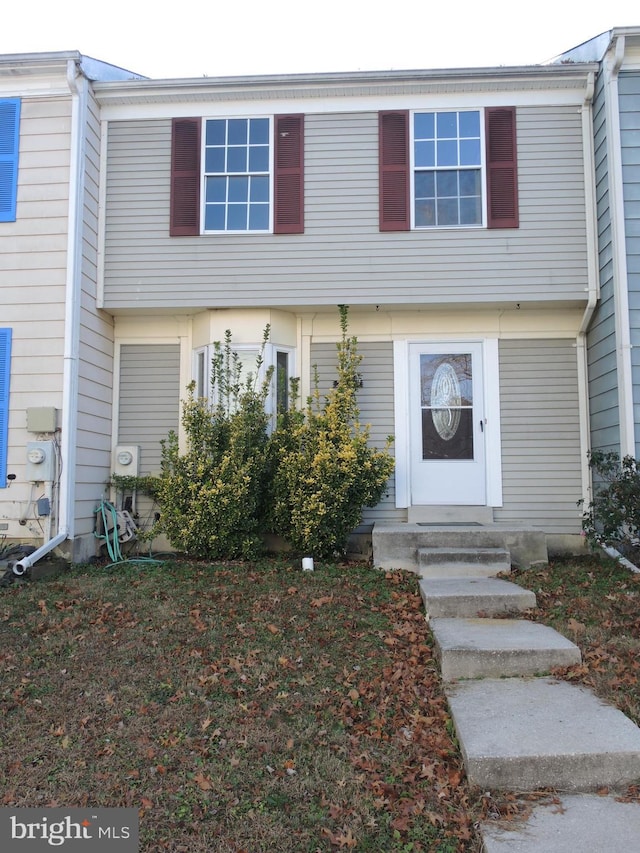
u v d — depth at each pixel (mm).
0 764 3281
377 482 7277
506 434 8086
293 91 7852
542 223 7664
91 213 7742
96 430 7871
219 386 7645
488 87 7766
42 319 7289
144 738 3508
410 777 3215
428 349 8250
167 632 4895
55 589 6008
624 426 6809
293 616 5246
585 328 7984
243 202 7918
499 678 4211
